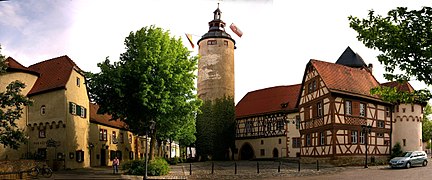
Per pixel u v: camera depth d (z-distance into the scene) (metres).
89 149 37.72
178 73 29.19
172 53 29.02
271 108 51.34
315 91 37.59
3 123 25.02
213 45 50.62
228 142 49.28
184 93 29.34
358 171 28.11
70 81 34.25
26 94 34.25
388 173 26.09
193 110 29.70
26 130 34.06
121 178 22.98
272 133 50.00
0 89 32.25
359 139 35.53
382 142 37.81
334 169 29.83
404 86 40.75
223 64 50.34
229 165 36.41
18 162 22.44
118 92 27.14
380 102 38.41
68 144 32.94
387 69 10.05
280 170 29.17
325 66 38.25
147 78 27.42
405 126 39.59
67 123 32.94
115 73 27.83
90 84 28.64
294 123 47.31
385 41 9.53
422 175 24.20
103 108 28.86
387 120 38.84
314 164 35.12
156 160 27.00
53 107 33.31
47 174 24.05
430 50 8.80
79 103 35.88
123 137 47.78
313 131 37.59
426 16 8.98
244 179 23.61
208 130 48.88
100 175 24.73
